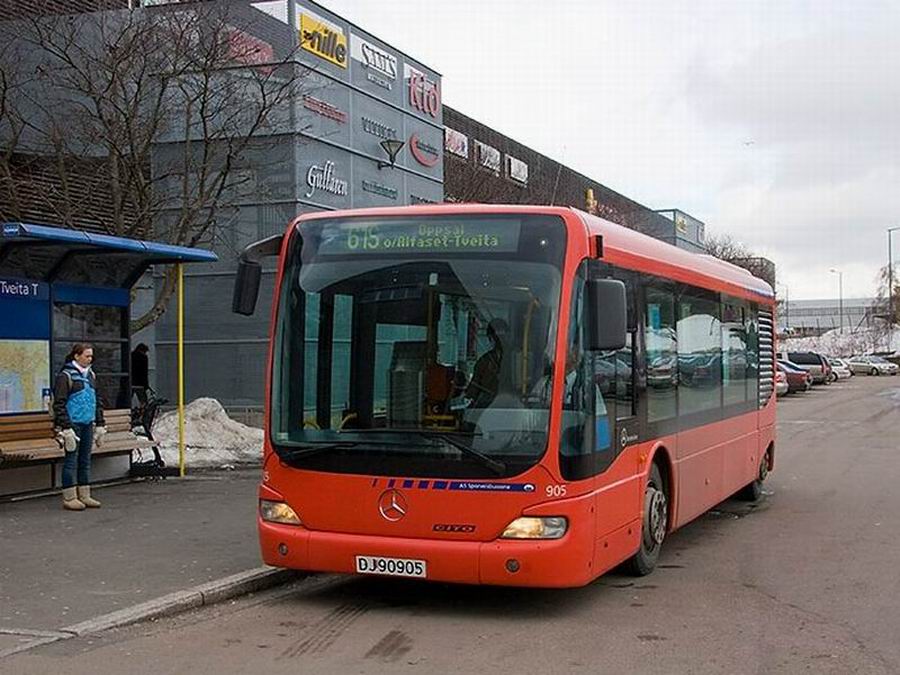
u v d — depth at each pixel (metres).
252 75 17.75
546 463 7.01
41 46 16.23
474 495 7.07
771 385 14.02
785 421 29.38
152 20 16.14
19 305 11.99
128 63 15.96
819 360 57.88
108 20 16.78
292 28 20.89
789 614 7.45
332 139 22.58
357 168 23.56
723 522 11.77
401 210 7.67
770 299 14.04
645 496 8.69
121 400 13.75
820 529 11.23
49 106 16.91
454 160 29.77
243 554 9.12
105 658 6.37
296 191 21.28
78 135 16.64
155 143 17.23
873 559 9.50
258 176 21.27
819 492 14.27
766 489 14.59
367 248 7.66
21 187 16.81
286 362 7.69
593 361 7.45
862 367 79.69
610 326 7.18
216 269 22.36
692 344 10.14
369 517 7.28
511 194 31.72
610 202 41.25
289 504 7.55
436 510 7.13
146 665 6.24
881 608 7.61
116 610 7.29
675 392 9.49
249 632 7.05
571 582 7.05
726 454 11.38
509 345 7.20
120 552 9.20
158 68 16.27
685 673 6.04
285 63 17.81
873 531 11.05
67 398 11.27
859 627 7.07
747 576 8.80
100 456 13.41
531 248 7.35
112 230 16.73
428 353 7.34
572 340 7.25
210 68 16.28
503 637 6.89
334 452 7.40
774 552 9.90
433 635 6.95
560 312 7.21
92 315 13.20
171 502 11.97
